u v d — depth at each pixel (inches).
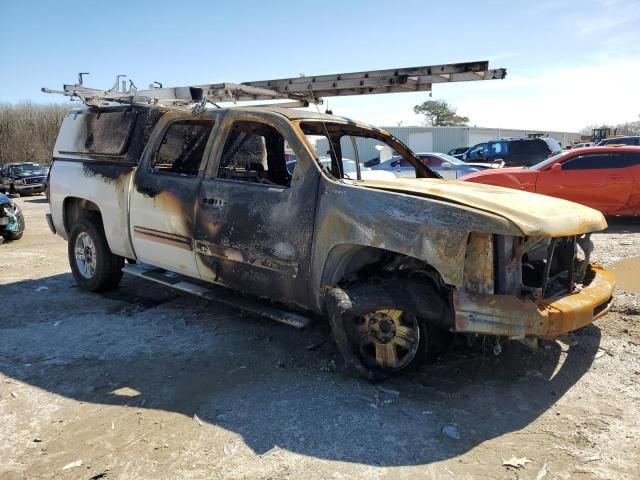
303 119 173.5
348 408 136.3
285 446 119.9
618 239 348.5
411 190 145.9
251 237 167.5
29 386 150.7
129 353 173.9
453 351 168.6
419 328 142.3
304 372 158.2
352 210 144.9
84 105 251.9
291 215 158.2
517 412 134.0
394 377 147.4
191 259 188.4
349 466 112.4
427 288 140.7
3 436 125.1
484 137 1552.7
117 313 214.2
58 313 214.8
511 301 130.0
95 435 125.1
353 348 147.9
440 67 187.5
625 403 137.4
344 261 151.8
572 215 146.0
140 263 240.2
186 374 157.9
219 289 197.3
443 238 131.3
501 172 434.6
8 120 1999.3
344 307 140.2
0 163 1985.7
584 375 153.3
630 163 398.3
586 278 164.4
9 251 362.9
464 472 110.1
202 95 189.6
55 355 172.6
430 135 1504.7
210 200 178.1
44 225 527.5
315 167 156.3
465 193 145.9
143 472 111.1
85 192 229.3
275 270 163.8
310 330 192.2
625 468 110.5
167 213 192.5
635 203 398.0
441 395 143.0
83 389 148.9
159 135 205.2
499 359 163.6
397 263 152.3
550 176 413.4
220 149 182.5
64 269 297.7
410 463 113.4
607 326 189.6
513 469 111.0
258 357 169.6
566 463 112.7
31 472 111.2
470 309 130.6
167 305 223.9
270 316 168.6
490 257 131.3
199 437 124.0
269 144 230.4
